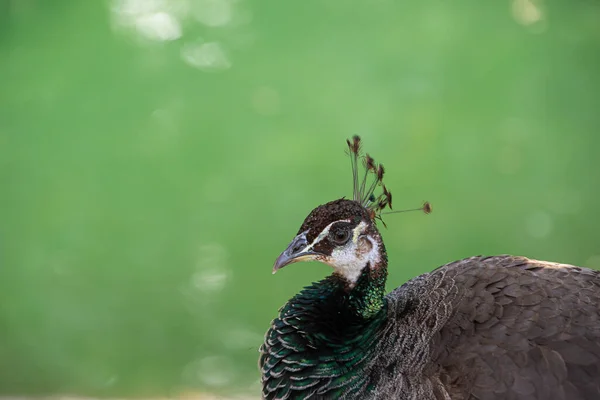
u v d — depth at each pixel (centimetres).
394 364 561
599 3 1894
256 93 1703
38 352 1094
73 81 1723
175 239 1370
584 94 1678
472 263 615
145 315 1184
